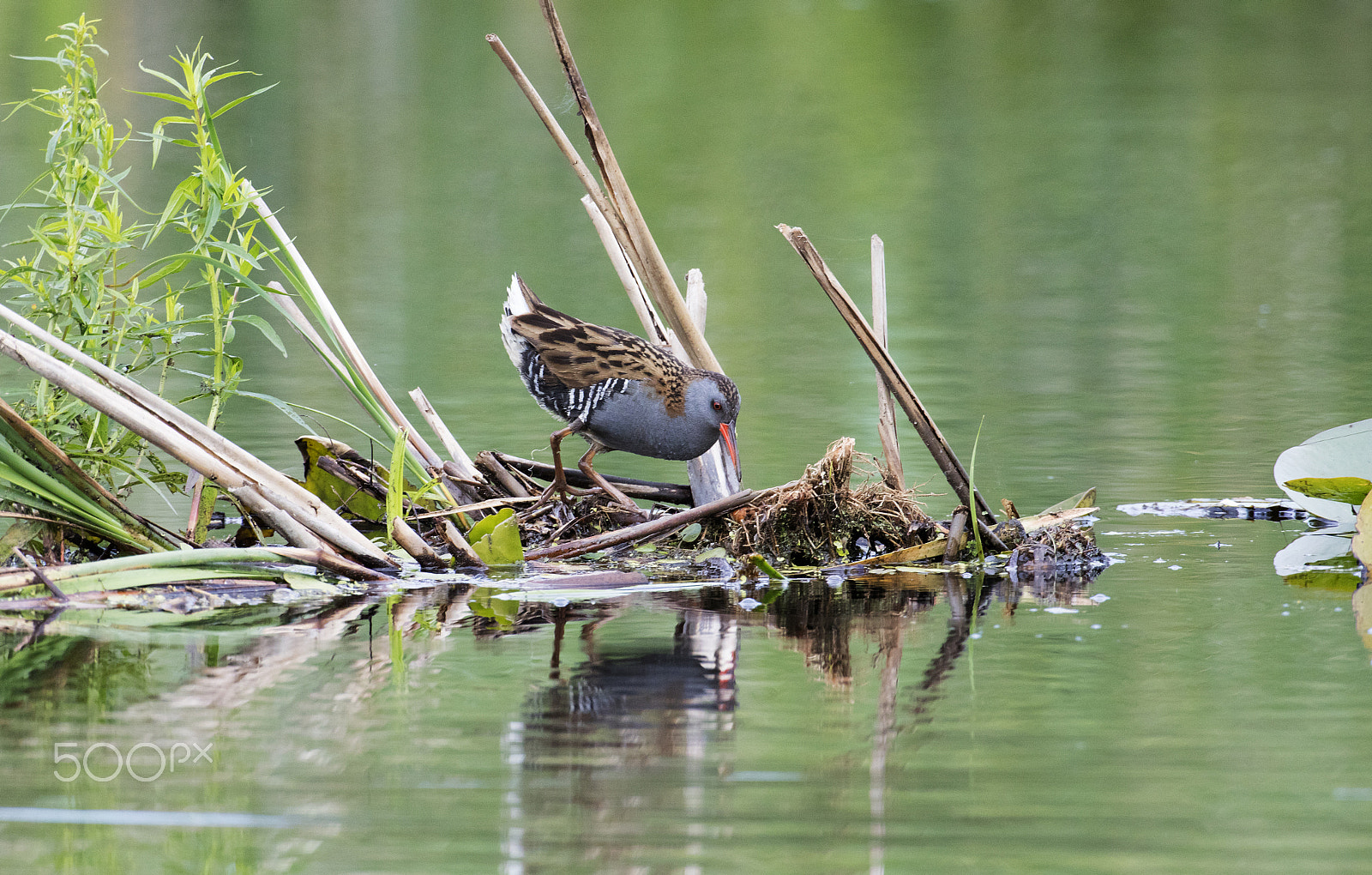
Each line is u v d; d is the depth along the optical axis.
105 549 9.45
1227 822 5.53
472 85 34.31
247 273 10.20
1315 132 29.00
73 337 9.48
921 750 6.22
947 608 8.47
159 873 5.20
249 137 29.08
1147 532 10.14
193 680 7.12
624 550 9.97
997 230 22.56
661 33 40.19
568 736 6.41
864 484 10.07
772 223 23.00
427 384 14.41
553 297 18.36
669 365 10.30
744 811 5.67
